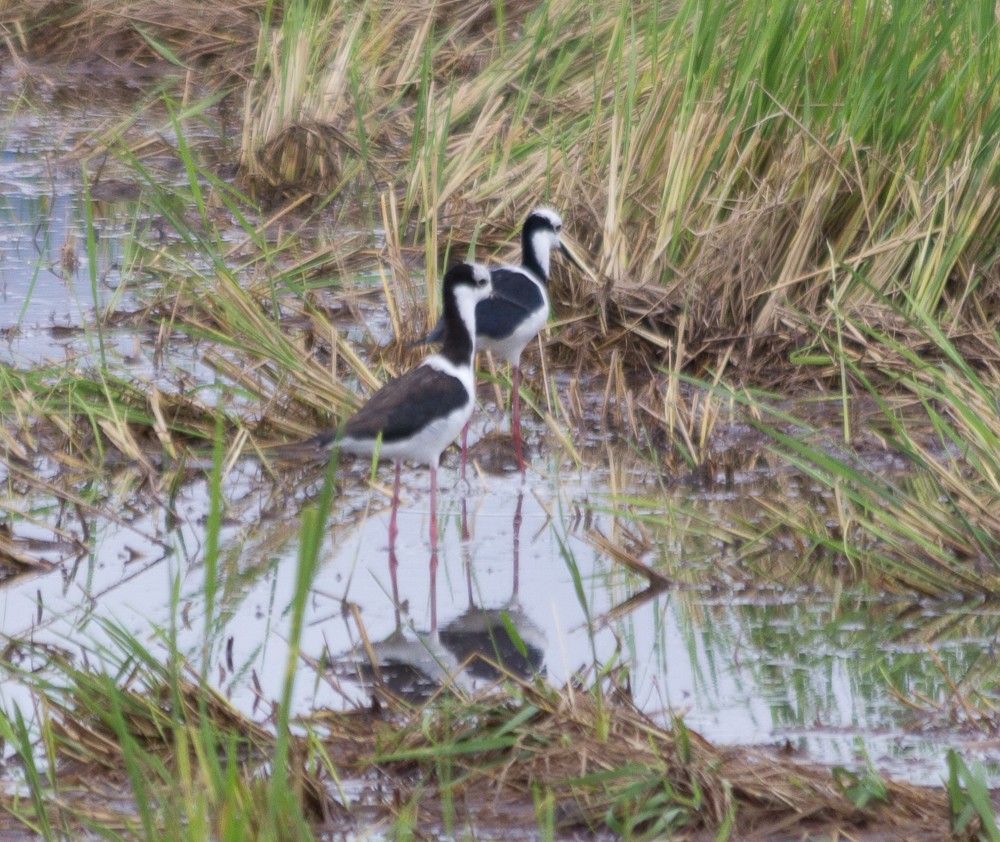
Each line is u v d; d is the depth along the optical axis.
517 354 12.30
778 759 7.16
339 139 19.64
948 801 6.69
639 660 8.43
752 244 14.04
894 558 9.95
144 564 9.80
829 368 13.34
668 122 15.30
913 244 14.04
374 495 11.21
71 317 14.93
